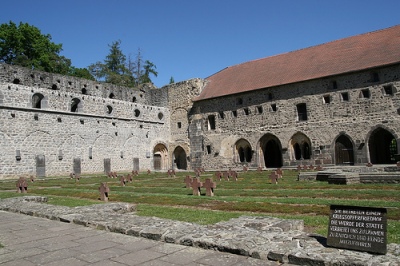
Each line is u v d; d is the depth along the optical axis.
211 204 11.49
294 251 4.99
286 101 33.41
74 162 34.53
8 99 30.14
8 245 6.48
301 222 7.19
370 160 28.62
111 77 64.69
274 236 5.84
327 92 30.86
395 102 27.20
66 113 34.28
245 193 14.28
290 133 32.97
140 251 5.82
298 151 33.59
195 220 8.68
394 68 27.36
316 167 28.22
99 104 37.53
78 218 8.35
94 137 36.56
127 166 39.44
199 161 40.47
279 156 37.88
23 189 18.22
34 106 34.75
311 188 15.16
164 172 36.88
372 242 4.84
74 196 15.73
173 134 44.06
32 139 31.50
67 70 53.72
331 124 30.50
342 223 5.20
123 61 72.44
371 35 32.81
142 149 41.34
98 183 23.31
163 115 44.09
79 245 6.35
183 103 43.03
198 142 40.69
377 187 14.07
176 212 10.07
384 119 27.70
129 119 40.25
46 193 17.12
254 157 35.50
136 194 15.51
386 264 4.28
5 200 12.45
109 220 7.96
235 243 5.54
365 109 28.72
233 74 41.56
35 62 46.06
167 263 5.16
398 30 30.91
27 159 30.98
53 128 33.16
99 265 5.19
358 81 29.20
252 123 35.81
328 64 32.09
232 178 22.31
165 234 6.41
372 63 28.47
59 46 51.88
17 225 8.36
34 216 9.57
